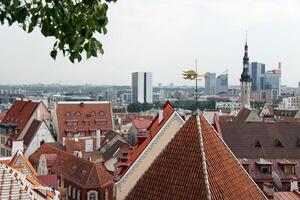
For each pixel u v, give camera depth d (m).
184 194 22.97
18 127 141.25
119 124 178.50
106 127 148.12
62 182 90.50
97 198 83.88
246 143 73.62
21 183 21.06
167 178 24.42
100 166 92.44
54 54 12.88
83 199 83.25
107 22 12.82
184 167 24.12
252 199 24.78
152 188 24.81
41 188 24.34
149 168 25.92
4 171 20.84
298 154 72.62
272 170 68.62
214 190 22.44
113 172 91.44
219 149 25.52
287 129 76.56
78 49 12.83
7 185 20.38
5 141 141.88
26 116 143.62
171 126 40.78
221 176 23.59
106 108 151.50
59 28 12.63
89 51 12.86
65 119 144.62
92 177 84.94
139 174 40.50
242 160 69.69
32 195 20.91
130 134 125.12
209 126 26.28
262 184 66.19
